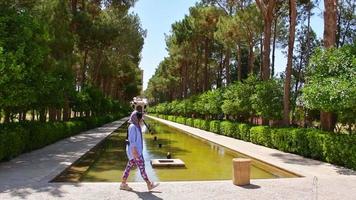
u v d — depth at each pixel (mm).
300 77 40594
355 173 11430
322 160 14164
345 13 35250
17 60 13094
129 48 43219
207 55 48500
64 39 22500
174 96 89875
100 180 11078
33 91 14719
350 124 14953
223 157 16938
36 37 14758
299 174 11375
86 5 33094
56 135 20203
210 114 37438
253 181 9930
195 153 18469
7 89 12688
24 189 8586
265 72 23750
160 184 9375
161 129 40719
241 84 25188
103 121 41688
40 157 14000
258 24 29188
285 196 8234
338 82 12430
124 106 83562
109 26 31844
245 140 22875
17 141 13594
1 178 9812
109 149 19750
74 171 12203
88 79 45281
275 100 20781
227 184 9453
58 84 19875
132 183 9453
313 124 27750
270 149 18141
